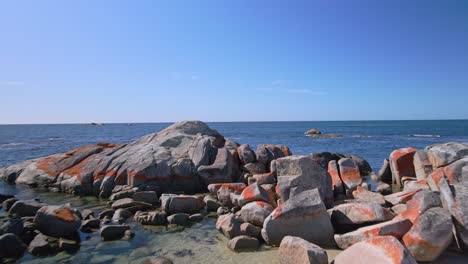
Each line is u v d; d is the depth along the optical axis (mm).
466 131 91438
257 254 8359
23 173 18297
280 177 12383
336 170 15336
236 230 9539
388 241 6164
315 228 8586
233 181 16562
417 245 6902
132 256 8578
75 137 78125
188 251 8797
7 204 12984
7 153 37625
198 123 21750
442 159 14617
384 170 18625
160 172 15859
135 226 10859
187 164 16484
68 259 8422
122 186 15469
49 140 65812
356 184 14352
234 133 96188
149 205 12914
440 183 8469
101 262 8250
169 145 18328
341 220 9195
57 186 16766
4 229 9148
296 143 53281
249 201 11539
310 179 12016
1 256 8406
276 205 11680
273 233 8820
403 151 17641
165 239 9703
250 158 18094
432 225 7070
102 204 14117
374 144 49875
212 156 17156
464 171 11867
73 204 14117
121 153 17906
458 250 7375
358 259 6324
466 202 7555
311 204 8719
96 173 16344
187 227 10750
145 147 18125
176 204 12102
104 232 9758
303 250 6852
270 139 65688
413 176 16922
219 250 8789
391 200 11586
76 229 9867
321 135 75312
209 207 12758
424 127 122750
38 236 9266
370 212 8828
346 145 48062
